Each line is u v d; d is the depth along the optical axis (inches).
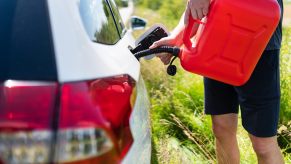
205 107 119.6
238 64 93.2
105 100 63.5
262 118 104.8
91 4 91.9
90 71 65.7
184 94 193.9
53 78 62.0
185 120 176.7
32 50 64.2
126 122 66.4
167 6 440.1
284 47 188.2
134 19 188.1
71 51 65.5
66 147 57.1
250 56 92.8
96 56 69.2
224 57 92.8
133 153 67.2
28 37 65.4
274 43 101.5
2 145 56.3
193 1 93.0
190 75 216.5
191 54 94.3
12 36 65.6
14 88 60.5
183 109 186.7
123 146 63.7
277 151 108.3
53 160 56.4
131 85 74.4
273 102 104.3
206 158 147.8
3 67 63.0
